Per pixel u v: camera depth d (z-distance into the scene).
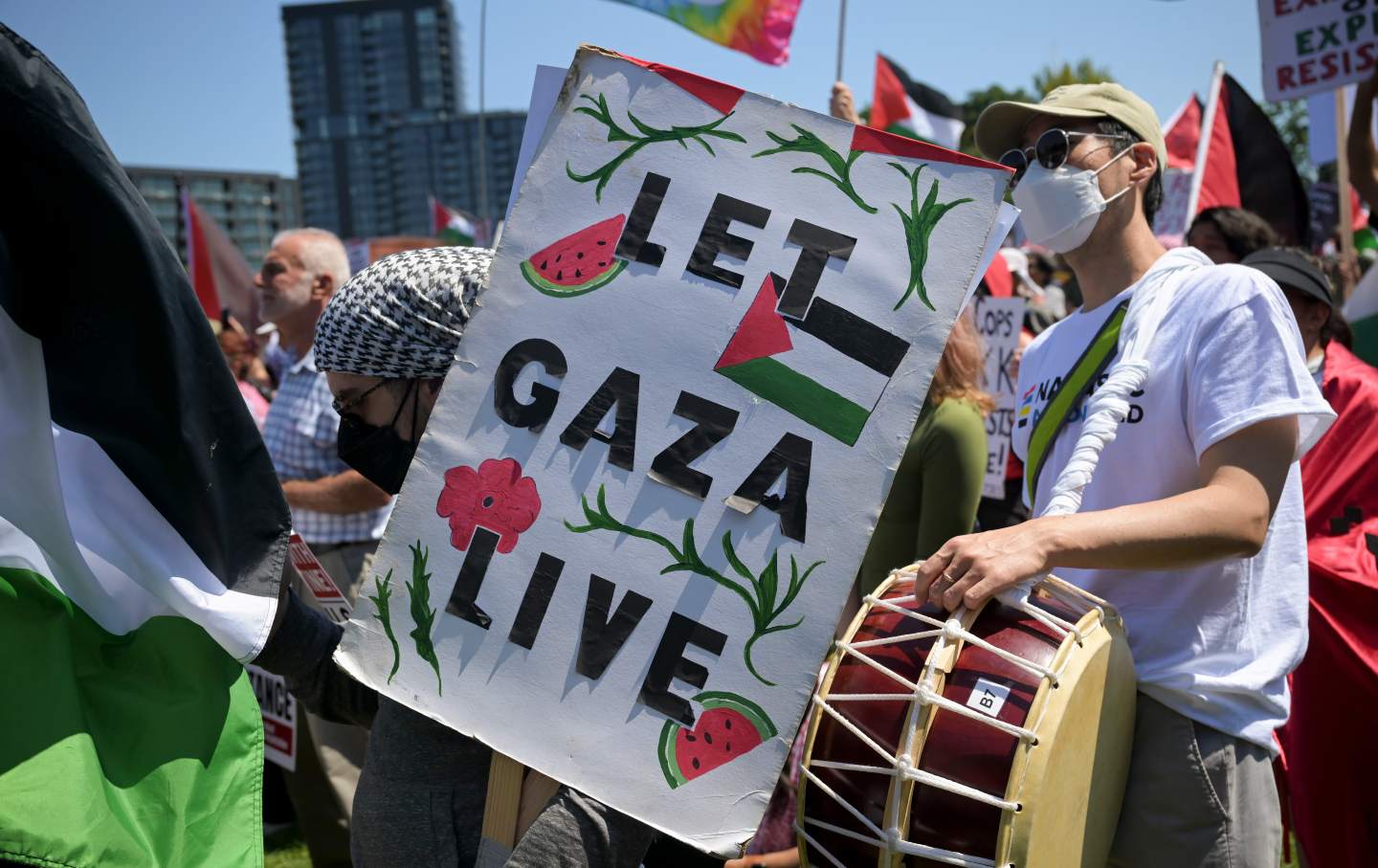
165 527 1.57
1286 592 1.85
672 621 1.46
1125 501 1.86
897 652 1.58
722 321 1.49
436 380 1.68
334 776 3.51
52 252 1.44
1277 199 5.86
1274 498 1.67
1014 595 1.59
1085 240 2.03
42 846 1.43
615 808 1.44
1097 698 1.59
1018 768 1.44
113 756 1.59
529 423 1.52
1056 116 2.00
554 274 1.54
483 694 1.49
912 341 1.44
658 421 1.49
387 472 1.74
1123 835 1.83
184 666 1.68
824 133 1.51
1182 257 1.90
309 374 3.73
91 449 1.55
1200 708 1.78
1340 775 2.84
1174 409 1.79
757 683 1.43
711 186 1.52
